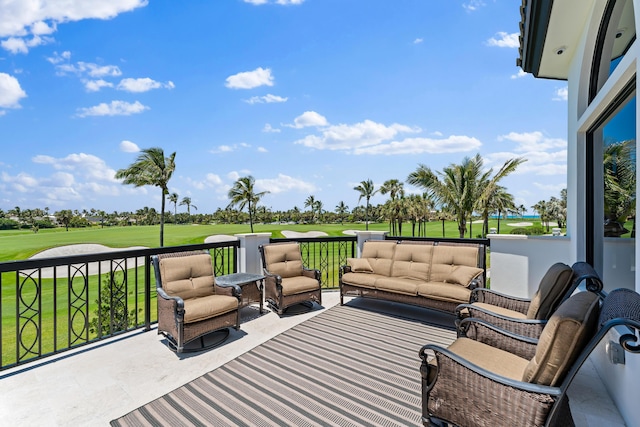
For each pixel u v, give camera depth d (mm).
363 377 2551
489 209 15672
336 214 55594
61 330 10023
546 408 1369
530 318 2416
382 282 4184
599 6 2799
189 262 3580
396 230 35344
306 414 2078
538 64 3916
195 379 2531
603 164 3043
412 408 2139
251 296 4090
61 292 15336
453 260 4129
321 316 4133
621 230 2580
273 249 4590
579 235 3471
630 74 2172
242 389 2381
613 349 2035
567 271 2293
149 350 3080
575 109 3547
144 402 2223
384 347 3143
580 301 1480
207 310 3123
